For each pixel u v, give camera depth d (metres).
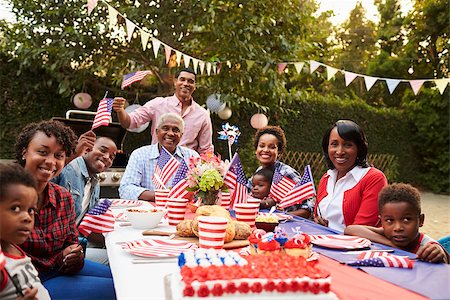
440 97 11.55
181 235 1.97
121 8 5.88
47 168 1.86
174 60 6.41
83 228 2.10
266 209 3.00
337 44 18.83
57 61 5.92
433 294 1.23
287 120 9.69
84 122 4.41
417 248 1.96
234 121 8.10
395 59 13.55
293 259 1.30
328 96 10.88
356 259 1.59
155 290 1.26
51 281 1.94
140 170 3.43
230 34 6.08
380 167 11.51
